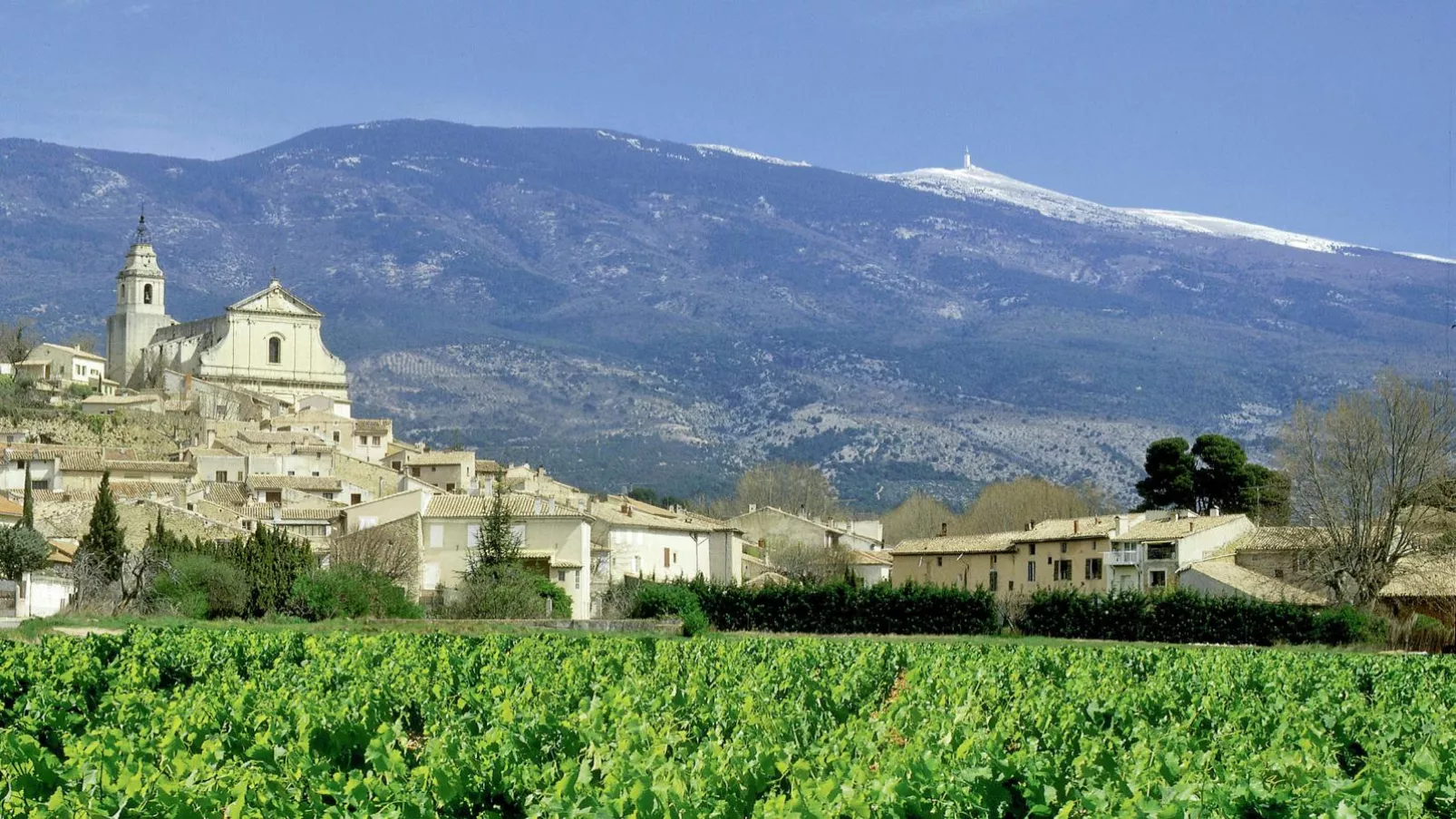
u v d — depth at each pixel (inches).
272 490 4995.1
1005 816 1011.3
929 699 1508.4
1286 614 3346.5
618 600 4072.3
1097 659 2113.7
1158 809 901.8
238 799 892.0
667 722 1269.7
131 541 3973.9
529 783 1024.2
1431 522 4018.2
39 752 964.6
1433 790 1034.7
